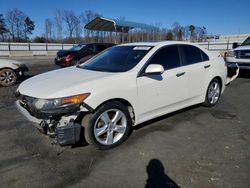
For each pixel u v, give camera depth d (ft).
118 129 12.66
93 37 144.36
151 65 13.09
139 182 9.67
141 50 14.76
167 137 13.64
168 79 14.51
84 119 11.83
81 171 10.46
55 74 14.16
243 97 22.49
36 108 11.14
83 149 12.33
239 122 15.93
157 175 10.10
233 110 18.42
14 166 10.87
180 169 10.50
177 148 12.36
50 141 13.23
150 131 14.40
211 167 10.63
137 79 13.08
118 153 11.94
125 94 12.51
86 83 11.69
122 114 12.65
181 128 14.87
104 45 48.85
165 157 11.50
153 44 15.20
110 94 11.91
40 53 90.84
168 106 15.03
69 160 11.34
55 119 11.02
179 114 17.31
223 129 14.76
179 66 15.48
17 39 185.06
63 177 10.05
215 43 91.30
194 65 16.47
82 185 9.52
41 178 10.00
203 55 17.62
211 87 18.47
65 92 11.05
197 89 16.94
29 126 15.43
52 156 11.71
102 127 12.15
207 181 9.66
